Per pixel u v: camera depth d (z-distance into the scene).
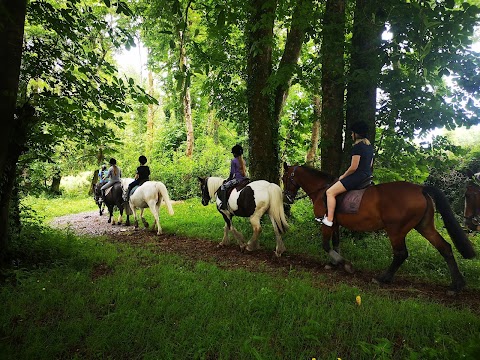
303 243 7.91
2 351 3.00
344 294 4.64
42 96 5.99
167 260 6.64
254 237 7.48
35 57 5.85
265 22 6.32
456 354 2.57
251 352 2.95
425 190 5.22
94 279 5.33
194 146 24.00
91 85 6.25
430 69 6.49
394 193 5.29
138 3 10.68
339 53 7.92
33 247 6.21
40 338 3.32
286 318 3.80
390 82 6.94
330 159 8.73
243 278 5.45
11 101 4.85
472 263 6.54
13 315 3.83
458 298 4.89
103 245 7.91
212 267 6.00
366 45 7.70
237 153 8.05
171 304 4.19
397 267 5.41
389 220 5.29
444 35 5.85
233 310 4.02
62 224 12.62
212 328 3.51
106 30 6.36
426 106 6.96
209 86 11.90
